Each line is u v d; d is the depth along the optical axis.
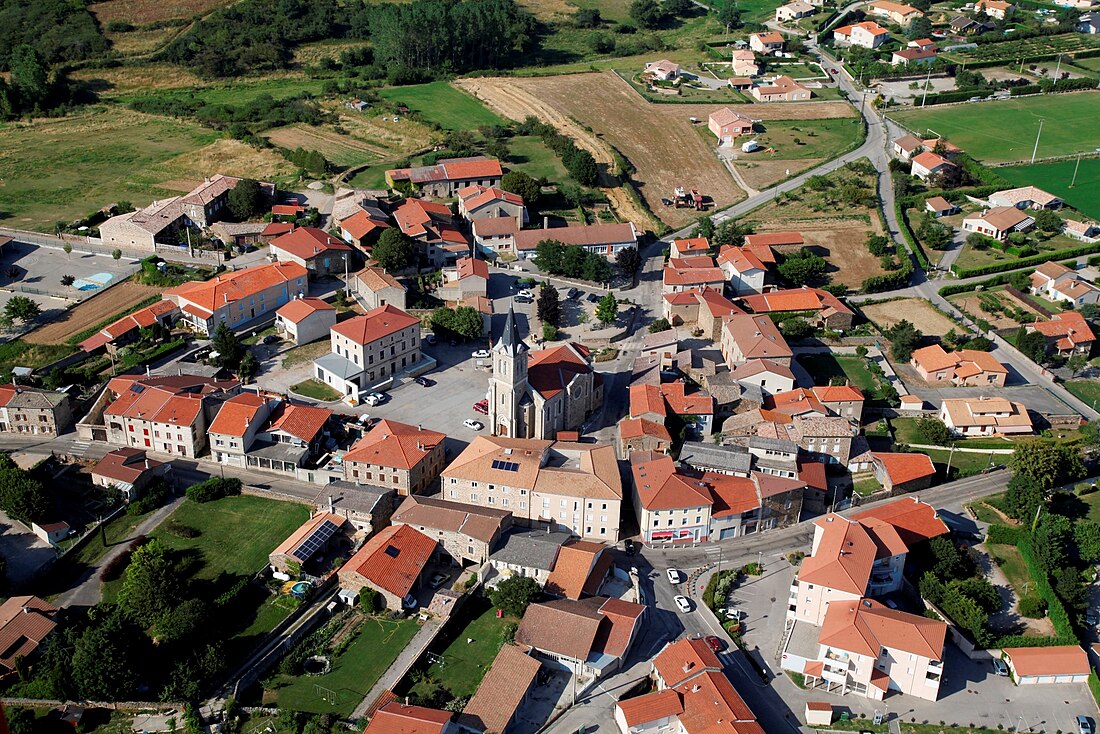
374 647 181.62
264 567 195.25
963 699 174.62
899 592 198.50
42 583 192.50
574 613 181.50
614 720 167.88
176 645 174.88
